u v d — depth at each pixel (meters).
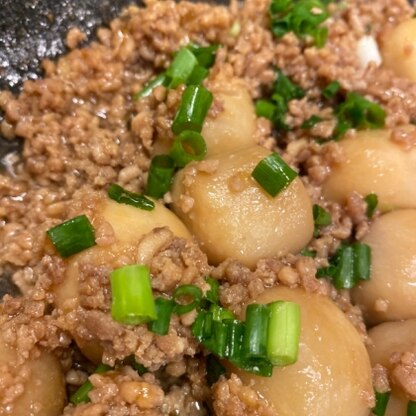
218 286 0.14
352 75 0.19
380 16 0.21
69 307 0.13
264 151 0.16
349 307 0.16
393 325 0.15
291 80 0.19
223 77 0.17
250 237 0.15
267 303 0.14
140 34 0.18
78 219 0.14
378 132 0.17
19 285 0.15
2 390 0.13
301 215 0.15
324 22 0.19
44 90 0.17
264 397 0.13
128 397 0.13
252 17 0.19
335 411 0.13
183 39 0.18
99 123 0.17
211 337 0.13
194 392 0.14
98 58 0.18
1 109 0.17
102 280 0.13
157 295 0.13
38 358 0.14
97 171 0.16
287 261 0.15
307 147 0.17
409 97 0.19
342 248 0.16
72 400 0.13
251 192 0.15
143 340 0.13
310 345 0.13
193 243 0.14
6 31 0.17
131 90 0.18
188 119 0.16
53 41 0.18
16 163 0.17
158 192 0.16
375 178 0.17
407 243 0.16
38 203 0.16
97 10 0.18
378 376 0.14
